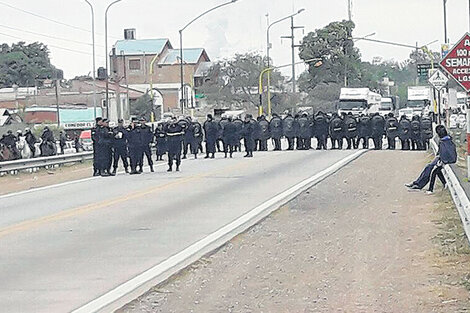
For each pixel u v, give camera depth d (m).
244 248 14.15
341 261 12.74
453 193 17.61
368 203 20.42
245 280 11.37
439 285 10.70
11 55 122.50
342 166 32.66
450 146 21.64
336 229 16.23
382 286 10.78
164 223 17.41
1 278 11.84
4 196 24.69
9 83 119.88
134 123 32.00
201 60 110.50
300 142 46.25
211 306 9.80
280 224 17.09
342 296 10.23
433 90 57.50
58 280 11.60
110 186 26.58
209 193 23.39
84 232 16.27
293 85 88.75
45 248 14.41
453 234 14.69
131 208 20.14
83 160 38.53
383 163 33.81
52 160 35.06
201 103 96.00
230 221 17.61
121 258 13.30
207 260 13.02
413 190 22.78
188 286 11.02
